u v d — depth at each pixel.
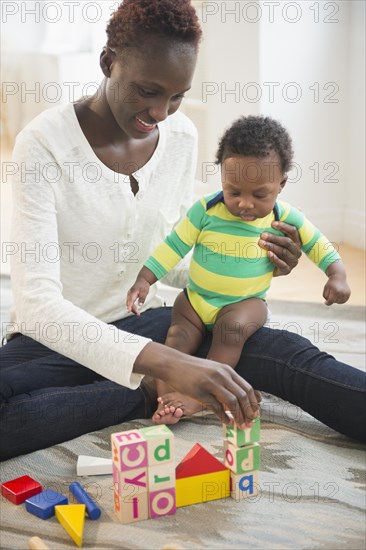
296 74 3.61
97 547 1.53
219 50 3.77
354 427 1.87
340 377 1.88
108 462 1.80
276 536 1.55
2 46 5.78
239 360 2.01
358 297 3.10
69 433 1.92
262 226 2.04
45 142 1.87
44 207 1.84
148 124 1.85
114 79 1.82
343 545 1.52
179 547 1.43
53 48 5.76
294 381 1.93
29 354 1.99
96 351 1.67
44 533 1.58
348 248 3.77
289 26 3.54
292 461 1.83
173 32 1.71
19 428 1.84
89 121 1.94
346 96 3.70
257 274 2.04
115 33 1.78
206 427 2.00
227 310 2.03
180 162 2.15
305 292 3.18
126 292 2.12
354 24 3.58
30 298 1.75
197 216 2.04
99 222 1.98
